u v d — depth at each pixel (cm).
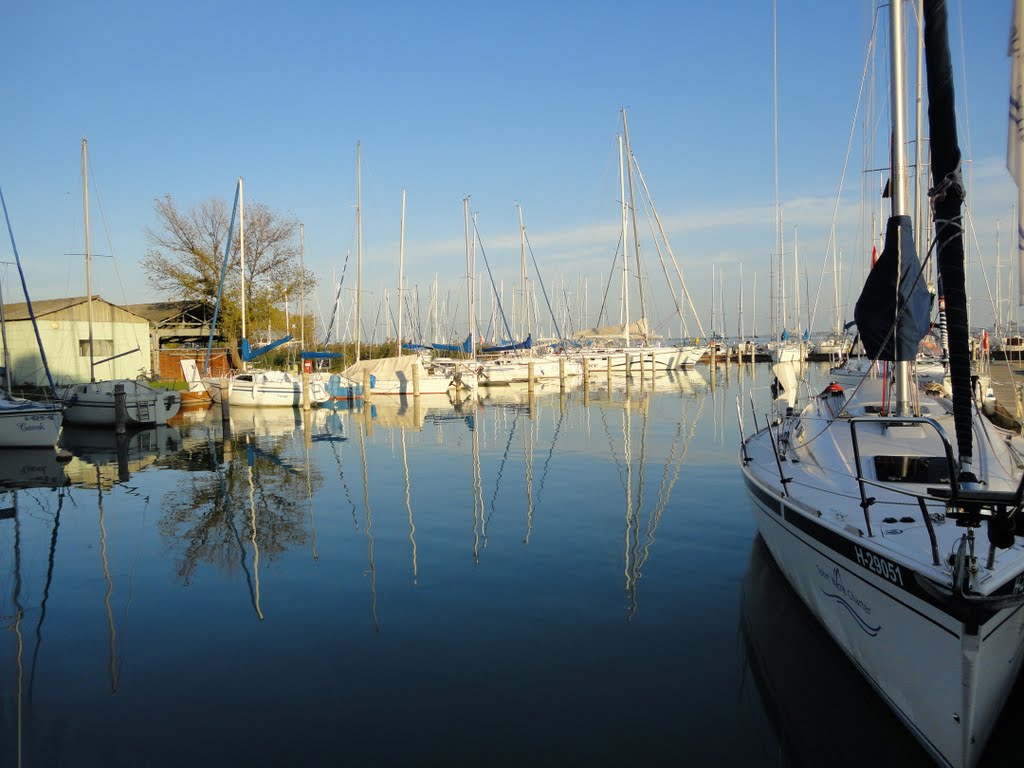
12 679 586
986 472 630
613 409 2645
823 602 587
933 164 434
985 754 461
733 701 535
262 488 1351
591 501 1177
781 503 653
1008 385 1733
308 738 492
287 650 631
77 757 473
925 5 430
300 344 4166
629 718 514
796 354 3934
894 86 690
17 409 1772
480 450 1752
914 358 632
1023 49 331
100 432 2228
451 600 745
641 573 819
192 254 4066
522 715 518
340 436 2078
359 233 3269
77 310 3241
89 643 655
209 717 521
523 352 4388
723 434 1923
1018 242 333
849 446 717
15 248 2034
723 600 733
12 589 805
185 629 683
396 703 537
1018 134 334
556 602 733
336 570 850
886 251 620
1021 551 471
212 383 3027
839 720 512
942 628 426
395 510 1147
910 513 565
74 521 1117
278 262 4228
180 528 1066
